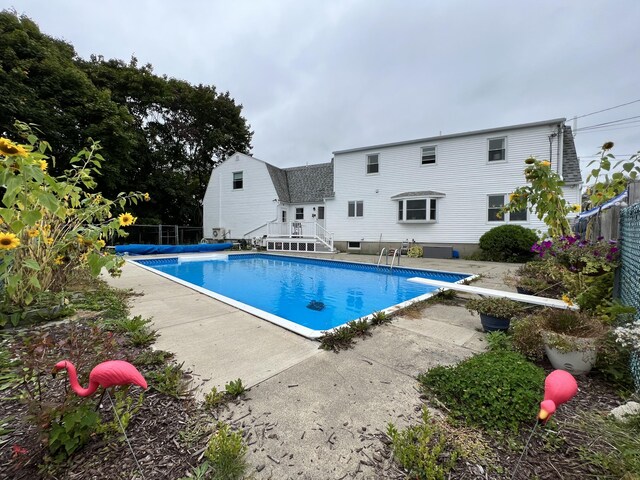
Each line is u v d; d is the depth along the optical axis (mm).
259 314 3854
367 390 2109
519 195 4777
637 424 1613
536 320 2697
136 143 15281
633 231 2572
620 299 3027
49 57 11906
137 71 17984
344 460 1460
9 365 2281
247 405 1904
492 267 9336
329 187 17203
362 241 15328
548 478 1329
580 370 2234
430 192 13250
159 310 4078
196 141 22891
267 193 17844
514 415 1667
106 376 1336
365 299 6305
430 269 8922
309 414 1822
